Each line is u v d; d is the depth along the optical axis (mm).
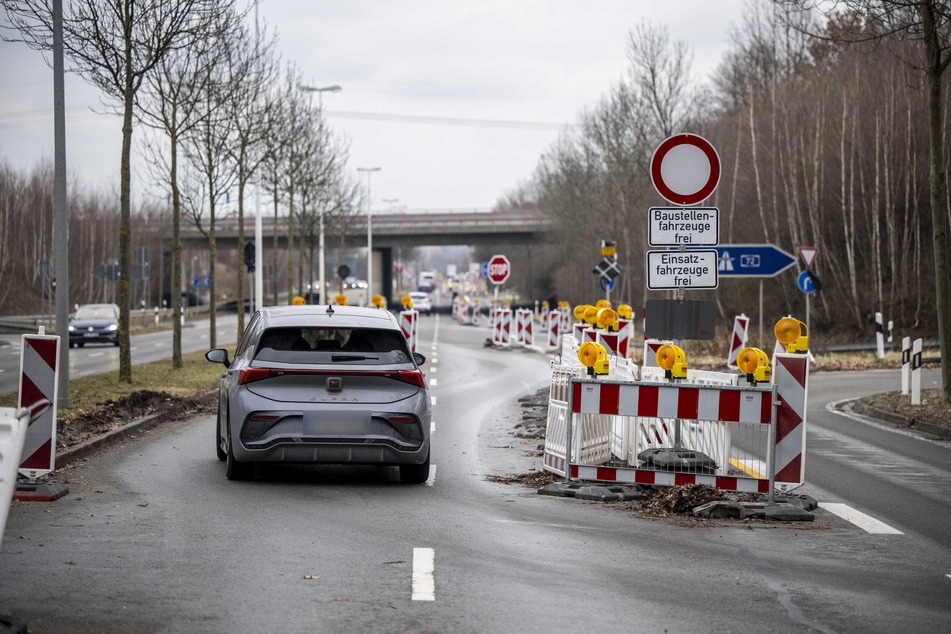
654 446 21391
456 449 27125
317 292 110250
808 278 62062
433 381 51625
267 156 61875
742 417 19281
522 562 14336
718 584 13352
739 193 112688
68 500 18359
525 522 17328
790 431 19234
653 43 100188
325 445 20266
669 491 19203
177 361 51375
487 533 16297
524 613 11734
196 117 53750
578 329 39250
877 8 35375
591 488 19969
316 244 117938
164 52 39438
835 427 33875
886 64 95875
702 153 21156
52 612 11344
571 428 20516
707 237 21172
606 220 120312
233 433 20531
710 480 19781
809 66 117750
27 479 19062
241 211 60969
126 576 13023
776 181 106625
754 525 17516
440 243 176500
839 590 13172
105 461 23453
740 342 55906
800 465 19234
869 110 99562
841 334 91875
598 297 128375
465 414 36312
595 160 125500
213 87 49406
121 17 38438
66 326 32094
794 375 19219
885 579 13844
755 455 20016
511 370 59500
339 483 21188
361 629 10961
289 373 20500
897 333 89438
